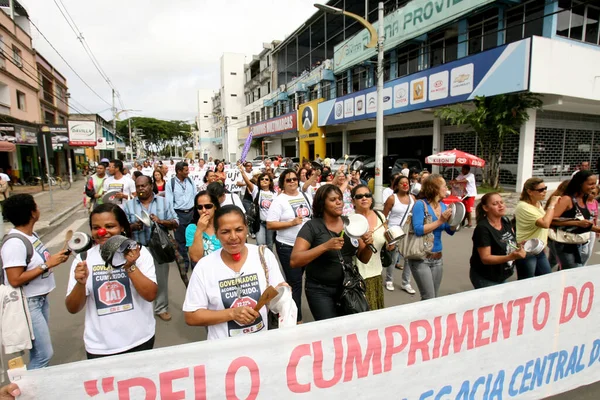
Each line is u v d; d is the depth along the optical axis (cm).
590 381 296
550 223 387
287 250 415
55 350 381
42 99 2873
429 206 369
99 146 4022
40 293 280
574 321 282
